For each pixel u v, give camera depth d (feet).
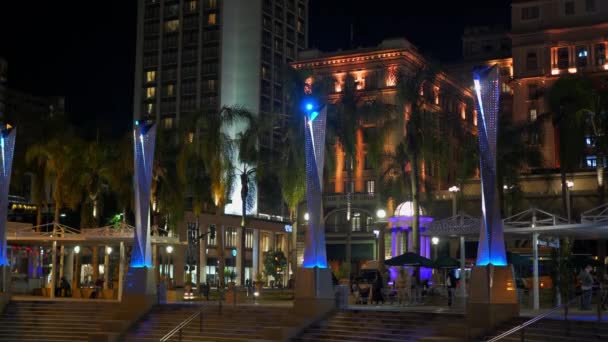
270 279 315.99
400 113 180.34
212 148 189.57
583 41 326.65
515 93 337.72
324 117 119.75
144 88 437.17
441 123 188.65
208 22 427.74
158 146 195.42
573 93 193.26
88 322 134.00
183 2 435.12
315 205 118.32
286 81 180.96
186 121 192.65
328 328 112.57
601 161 187.32
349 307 124.88
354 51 345.72
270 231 336.29
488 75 97.81
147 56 439.22
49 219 260.21
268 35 435.53
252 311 124.06
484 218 96.37
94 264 199.82
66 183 204.33
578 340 84.38
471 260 222.07
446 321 102.47
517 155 189.26
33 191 209.46
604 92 190.90
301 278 116.88
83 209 215.51
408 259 147.02
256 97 420.77
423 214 197.47
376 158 182.19
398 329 105.09
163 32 437.58
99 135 211.41
